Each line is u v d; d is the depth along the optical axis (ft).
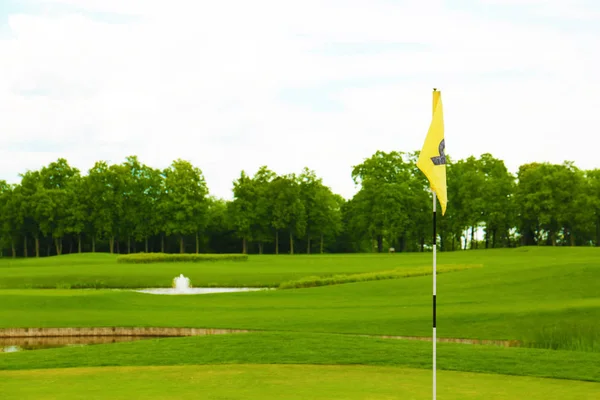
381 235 325.01
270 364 53.57
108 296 116.16
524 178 305.32
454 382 45.47
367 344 63.05
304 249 380.17
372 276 145.59
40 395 40.47
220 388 42.80
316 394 40.63
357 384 44.39
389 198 315.99
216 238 378.94
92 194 329.72
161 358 57.16
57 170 355.77
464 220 323.78
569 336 75.56
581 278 119.14
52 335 90.07
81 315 100.07
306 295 123.85
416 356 56.75
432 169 36.32
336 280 142.61
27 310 104.32
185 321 94.12
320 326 86.38
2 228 337.52
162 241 342.85
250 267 202.28
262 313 100.78
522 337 76.74
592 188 298.15
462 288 123.03
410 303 108.99
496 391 42.09
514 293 113.60
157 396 39.99
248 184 332.39
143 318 97.35
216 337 67.97
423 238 350.23
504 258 224.33
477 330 81.56
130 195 331.36
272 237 347.36
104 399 39.06
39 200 327.67
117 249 344.08
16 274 178.19
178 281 160.35
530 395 40.86
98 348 63.57
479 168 337.72
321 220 345.92
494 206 309.63
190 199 322.55
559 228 304.71
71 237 362.53
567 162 299.79
